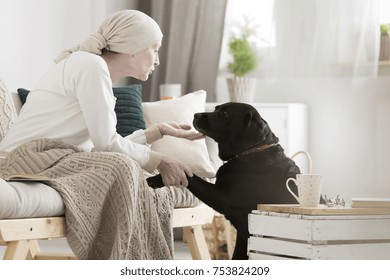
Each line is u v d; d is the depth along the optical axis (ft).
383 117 19.79
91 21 20.40
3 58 16.88
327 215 8.08
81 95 9.91
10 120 12.48
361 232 8.24
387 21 19.89
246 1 21.17
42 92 10.27
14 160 9.49
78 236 8.82
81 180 9.07
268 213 8.59
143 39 10.55
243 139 10.33
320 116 20.53
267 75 21.04
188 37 21.26
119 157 9.37
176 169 10.22
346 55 20.06
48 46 18.65
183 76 21.29
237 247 10.40
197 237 12.43
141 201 9.62
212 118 10.48
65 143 9.87
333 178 20.36
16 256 8.34
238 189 10.10
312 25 20.47
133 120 14.06
